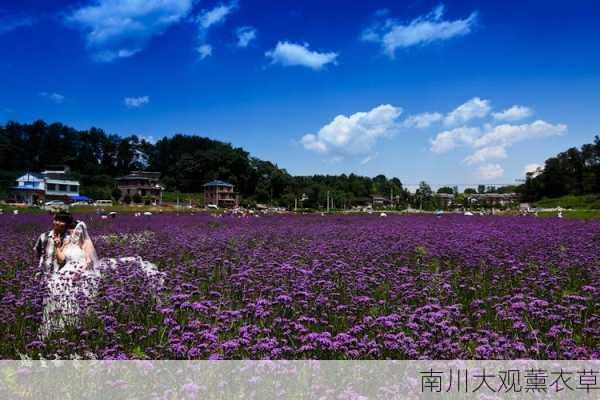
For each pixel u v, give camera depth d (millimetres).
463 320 8656
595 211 60562
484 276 13648
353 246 18062
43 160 192125
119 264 12117
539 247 18375
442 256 16641
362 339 7020
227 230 29328
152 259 16422
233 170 176375
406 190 175875
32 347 7309
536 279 11969
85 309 8828
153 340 7773
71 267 9805
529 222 38938
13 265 15133
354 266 13891
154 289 10062
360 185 193250
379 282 12125
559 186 150875
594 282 11352
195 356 6328
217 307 8734
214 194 160250
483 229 28891
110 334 7824
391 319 7609
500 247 17984
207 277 13055
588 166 148750
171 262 15953
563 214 57344
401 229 29219
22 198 127875
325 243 19234
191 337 6684
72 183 139750
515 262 14359
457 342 7176
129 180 159625
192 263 14828
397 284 11648
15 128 194625
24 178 133250
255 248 18375
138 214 49562
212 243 20000
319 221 41906
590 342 7645
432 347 6855
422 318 7648
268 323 8258
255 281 11156
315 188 151250
